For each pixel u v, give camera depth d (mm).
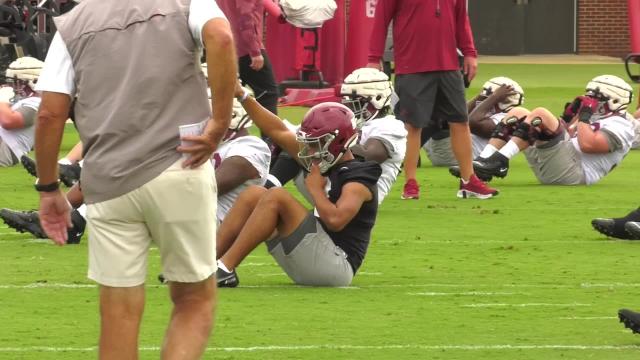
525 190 49875
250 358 24469
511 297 30250
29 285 31047
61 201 21234
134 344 20375
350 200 29250
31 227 36781
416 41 45000
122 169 20000
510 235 39188
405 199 46875
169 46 20062
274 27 87000
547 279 32438
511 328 27172
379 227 40562
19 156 55094
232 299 29438
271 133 27734
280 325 27109
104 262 20266
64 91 20438
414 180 46875
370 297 29938
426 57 45031
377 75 38656
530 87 96625
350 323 27391
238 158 33062
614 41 133625
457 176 49406
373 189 29688
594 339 26281
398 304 29281
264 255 35438
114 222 20234
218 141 20188
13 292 30250
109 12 20328
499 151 50281
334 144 28828
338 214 29188
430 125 55344
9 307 28719
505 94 54000
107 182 20078
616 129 50688
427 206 45281
